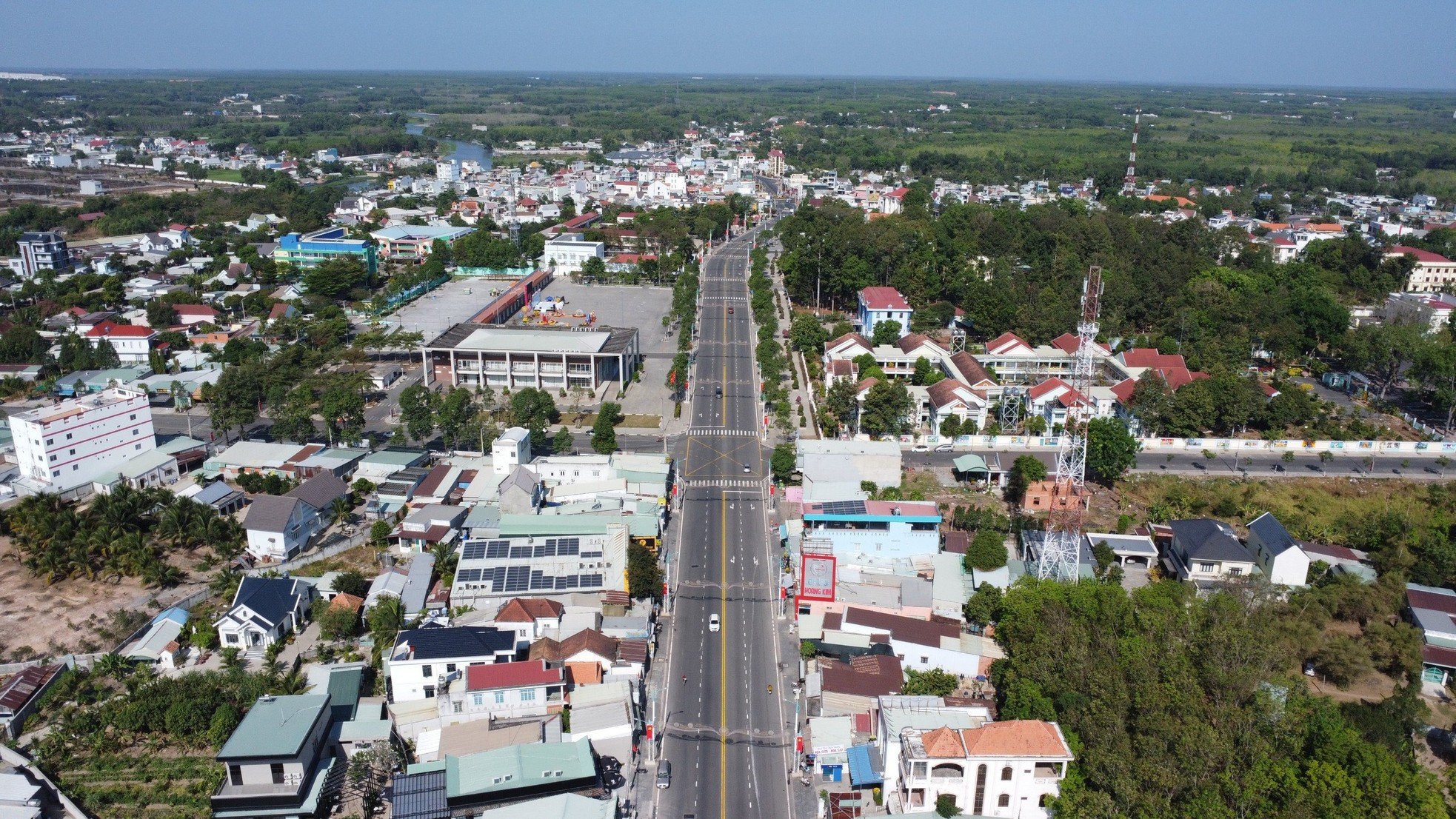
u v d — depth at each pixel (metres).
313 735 104.56
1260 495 181.88
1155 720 100.88
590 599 137.75
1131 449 181.75
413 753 109.25
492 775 99.62
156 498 163.62
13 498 170.12
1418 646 128.12
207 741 112.19
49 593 143.38
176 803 102.88
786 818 102.00
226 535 156.25
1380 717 108.25
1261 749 99.06
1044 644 117.00
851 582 144.38
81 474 177.25
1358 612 137.88
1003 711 112.31
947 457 199.12
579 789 101.12
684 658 129.25
